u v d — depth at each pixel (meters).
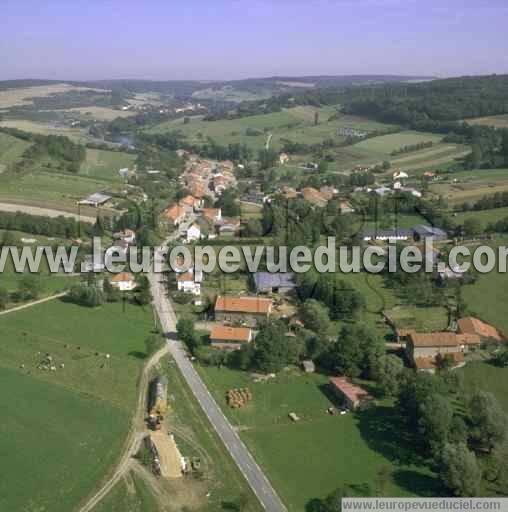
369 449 91.62
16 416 94.50
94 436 91.69
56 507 76.50
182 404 102.81
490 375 112.19
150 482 82.25
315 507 78.75
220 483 82.88
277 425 98.06
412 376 103.75
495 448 88.88
